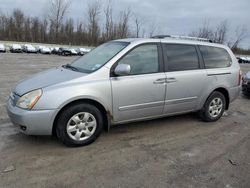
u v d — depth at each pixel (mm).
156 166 3314
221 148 3943
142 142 4043
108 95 3783
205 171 3236
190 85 4594
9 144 3748
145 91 4090
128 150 3740
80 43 64688
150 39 4289
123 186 2863
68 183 2881
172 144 4020
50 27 64312
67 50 36688
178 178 3057
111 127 4617
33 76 4156
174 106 4512
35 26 64500
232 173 3213
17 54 32500
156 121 5043
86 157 3480
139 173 3135
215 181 3023
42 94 3422
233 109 6387
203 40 5145
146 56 4168
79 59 4633
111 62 3867
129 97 3969
